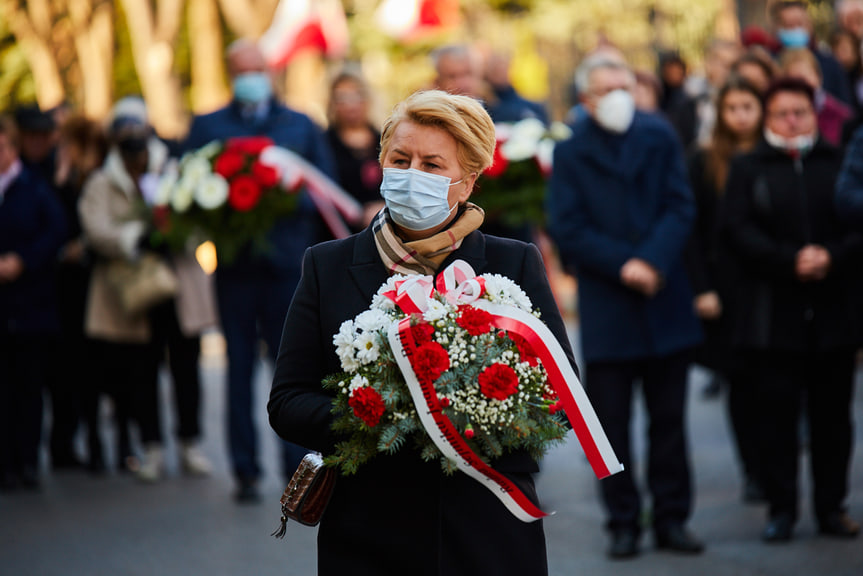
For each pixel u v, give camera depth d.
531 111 13.98
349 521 4.64
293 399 4.67
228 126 11.74
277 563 9.09
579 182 9.36
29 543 9.91
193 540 9.83
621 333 9.09
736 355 10.16
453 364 4.41
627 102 9.26
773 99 9.03
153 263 12.03
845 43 14.73
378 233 4.72
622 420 9.12
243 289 11.23
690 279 10.31
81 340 12.77
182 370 12.52
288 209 11.10
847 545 8.79
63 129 12.79
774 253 8.80
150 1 31.11
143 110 12.51
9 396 12.16
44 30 33.22
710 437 13.02
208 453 13.62
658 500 9.06
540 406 4.50
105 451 13.90
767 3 25.30
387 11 27.77
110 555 9.45
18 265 11.84
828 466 8.99
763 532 9.26
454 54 11.54
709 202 10.68
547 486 11.30
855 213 8.57
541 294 4.80
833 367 8.93
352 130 12.38
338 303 4.74
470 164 4.66
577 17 28.09
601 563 8.75
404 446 4.60
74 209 12.60
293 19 26.67
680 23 27.34
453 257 4.74
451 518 4.57
